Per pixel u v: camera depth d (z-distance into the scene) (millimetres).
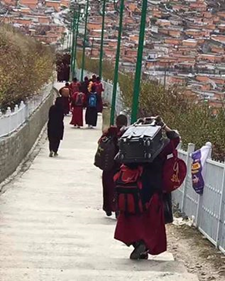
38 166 17875
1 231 8648
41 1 111500
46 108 29219
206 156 8836
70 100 33250
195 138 14508
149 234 6922
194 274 6297
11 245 7707
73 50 53906
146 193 6883
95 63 54156
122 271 6305
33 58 27328
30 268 6410
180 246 8117
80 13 52562
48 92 31562
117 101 29547
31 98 22141
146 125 7039
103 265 6668
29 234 8531
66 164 18656
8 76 19109
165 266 6637
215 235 8031
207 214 8539
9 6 105000
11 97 19344
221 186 7809
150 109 20719
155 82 22641
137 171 6875
